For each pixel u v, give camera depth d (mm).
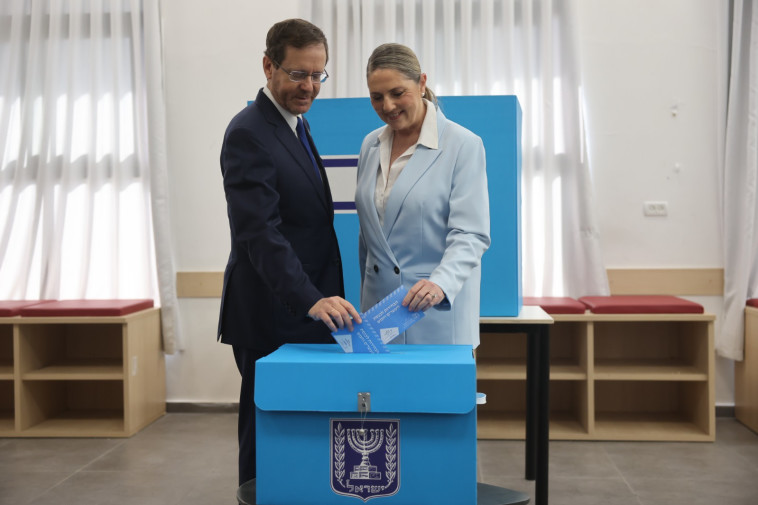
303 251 1850
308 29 1740
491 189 2732
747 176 3908
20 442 3795
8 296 4336
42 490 3037
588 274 4066
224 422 4164
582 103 4059
